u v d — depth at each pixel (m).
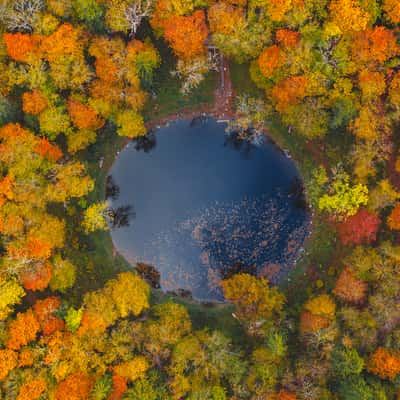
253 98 57.34
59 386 51.94
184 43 53.03
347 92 52.19
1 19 50.59
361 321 52.50
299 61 50.78
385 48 49.84
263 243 62.31
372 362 51.84
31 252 52.91
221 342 53.84
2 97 51.78
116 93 54.09
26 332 51.94
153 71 59.00
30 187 52.81
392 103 52.38
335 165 59.59
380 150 53.84
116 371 52.47
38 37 50.56
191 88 61.94
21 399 50.88
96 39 52.53
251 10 51.00
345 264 56.84
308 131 55.41
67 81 52.62
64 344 52.34
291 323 54.94
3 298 51.88
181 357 52.56
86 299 53.72
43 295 58.56
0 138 53.44
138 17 52.31
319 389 51.91
